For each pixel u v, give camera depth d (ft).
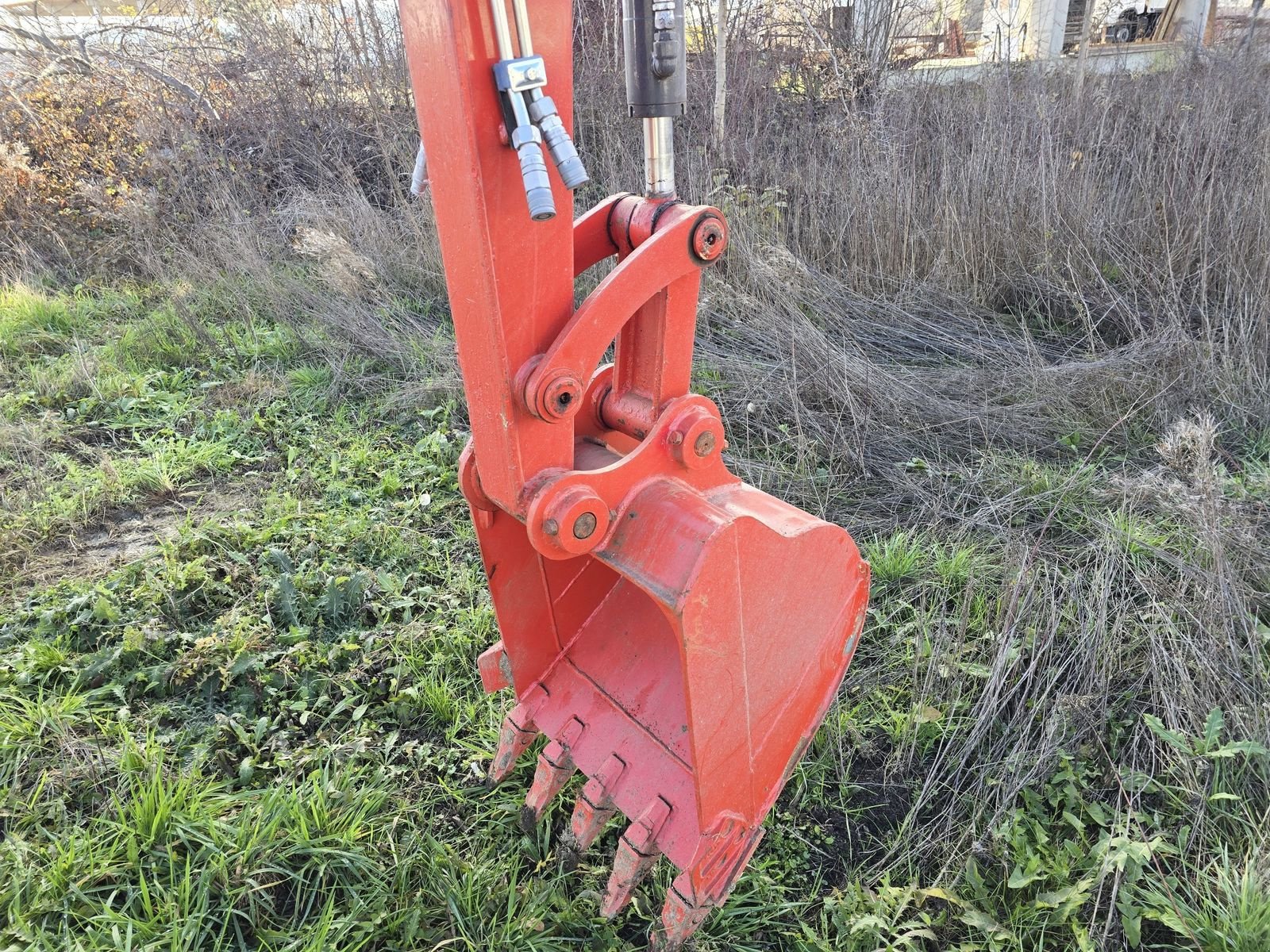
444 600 9.95
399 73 22.91
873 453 12.55
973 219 16.58
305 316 17.37
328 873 6.98
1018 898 6.67
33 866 6.70
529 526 5.19
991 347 14.99
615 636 7.34
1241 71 22.35
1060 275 16.22
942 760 7.97
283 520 11.16
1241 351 13.41
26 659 8.91
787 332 14.49
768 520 5.81
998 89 20.30
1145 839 7.06
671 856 6.16
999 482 11.54
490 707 8.45
